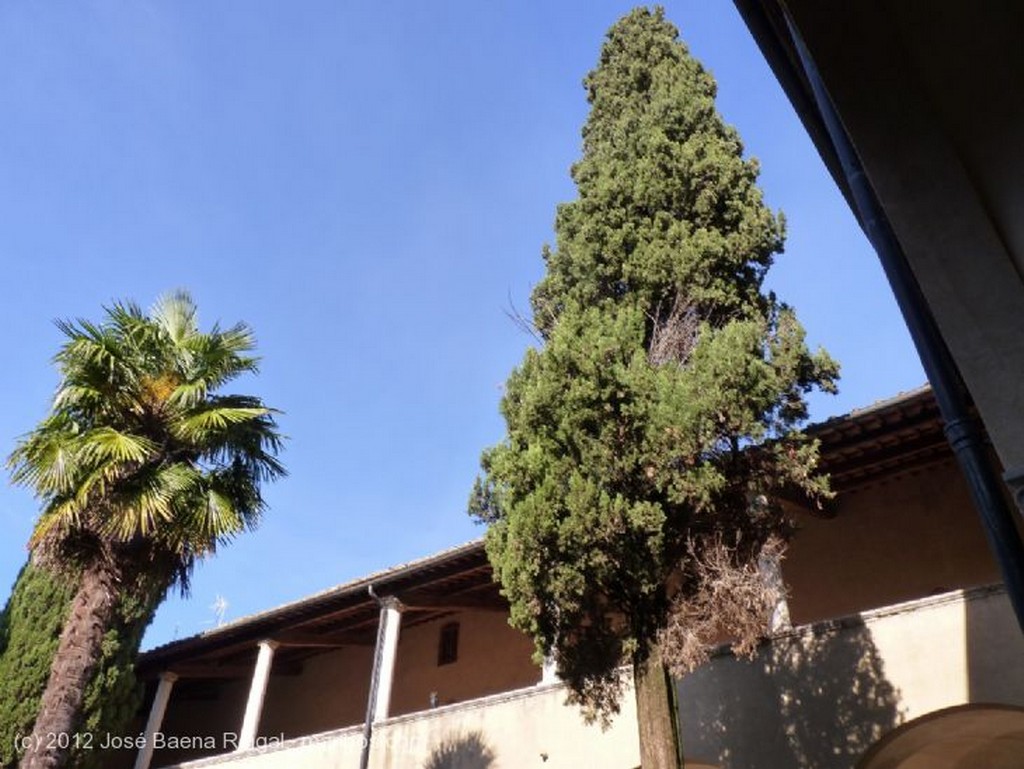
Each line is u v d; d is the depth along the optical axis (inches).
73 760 611.5
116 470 418.3
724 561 325.7
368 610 707.4
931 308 148.9
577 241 442.0
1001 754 450.0
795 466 340.2
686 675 452.1
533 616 327.0
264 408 492.4
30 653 638.5
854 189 170.9
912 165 150.6
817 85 174.9
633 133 477.1
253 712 689.0
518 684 655.8
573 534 314.2
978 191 149.4
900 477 516.7
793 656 421.4
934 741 405.1
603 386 337.4
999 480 149.7
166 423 462.0
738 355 337.7
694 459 326.3
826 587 512.1
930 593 473.4
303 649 834.2
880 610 406.9
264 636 730.8
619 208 442.0
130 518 413.4
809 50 150.0
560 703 509.4
